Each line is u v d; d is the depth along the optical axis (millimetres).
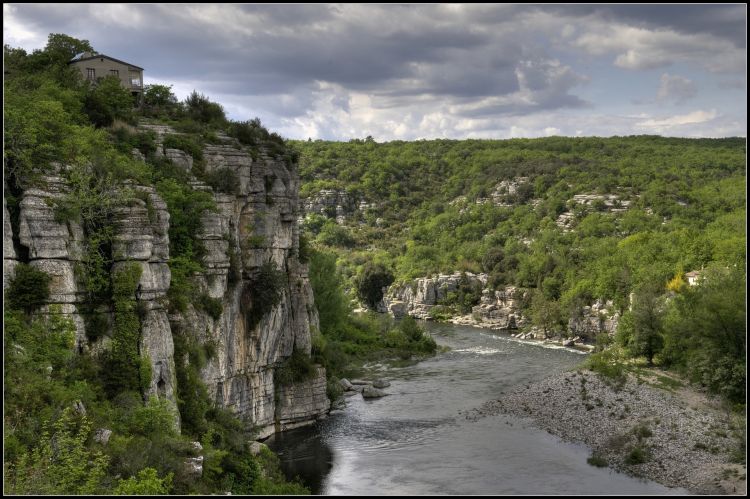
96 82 69312
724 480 51625
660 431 63031
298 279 75938
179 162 61281
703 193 186000
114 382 43375
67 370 40156
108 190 46062
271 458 55188
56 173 43969
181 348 51344
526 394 81312
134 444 38094
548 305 140375
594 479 53781
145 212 46750
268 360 67812
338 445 64312
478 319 165125
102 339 44062
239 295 64000
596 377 84375
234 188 64625
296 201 77625
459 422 71688
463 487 52438
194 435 48375
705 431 61938
